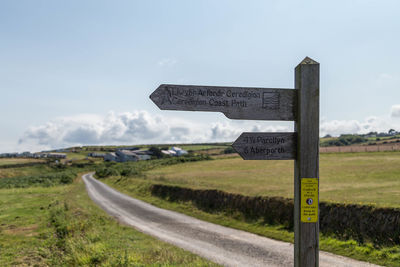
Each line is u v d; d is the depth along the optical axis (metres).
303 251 3.42
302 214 3.44
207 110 3.52
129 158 122.12
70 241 10.67
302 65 3.50
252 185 25.12
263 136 3.57
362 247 11.23
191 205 23.98
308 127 3.48
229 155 77.50
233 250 12.09
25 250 11.05
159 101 3.46
